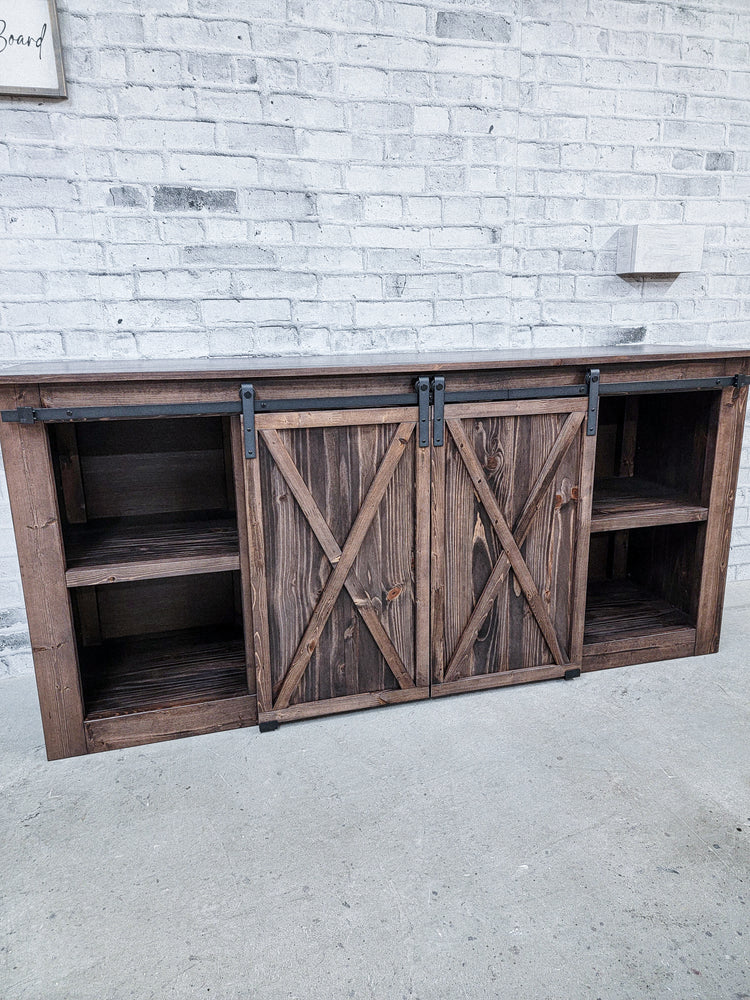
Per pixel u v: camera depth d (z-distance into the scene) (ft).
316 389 5.63
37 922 4.23
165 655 7.05
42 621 5.57
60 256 6.51
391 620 6.30
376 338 7.48
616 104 7.75
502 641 6.73
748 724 6.23
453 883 4.47
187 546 6.16
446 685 6.63
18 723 6.38
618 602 8.18
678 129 8.04
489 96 7.29
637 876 4.52
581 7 7.39
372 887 4.45
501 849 4.75
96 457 6.99
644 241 7.88
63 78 6.12
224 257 6.89
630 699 6.64
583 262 8.03
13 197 6.30
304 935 4.11
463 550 6.36
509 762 5.70
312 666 6.22
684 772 5.56
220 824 5.03
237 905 4.33
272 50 6.60
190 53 6.41
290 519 5.84
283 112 6.75
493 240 7.64
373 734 6.12
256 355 7.16
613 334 8.34
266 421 5.56
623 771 5.57
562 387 6.25
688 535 7.61
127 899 4.39
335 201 7.07
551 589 6.73
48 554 5.47
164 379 5.24
